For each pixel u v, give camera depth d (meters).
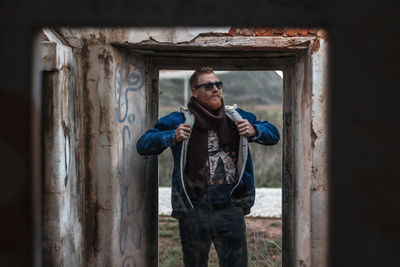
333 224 1.59
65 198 2.83
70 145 2.94
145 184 3.65
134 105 3.46
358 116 1.56
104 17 1.72
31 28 1.64
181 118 3.43
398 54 1.52
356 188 1.57
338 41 1.56
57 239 2.73
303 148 3.30
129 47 3.25
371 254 1.57
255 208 6.57
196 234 3.21
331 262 1.59
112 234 3.17
